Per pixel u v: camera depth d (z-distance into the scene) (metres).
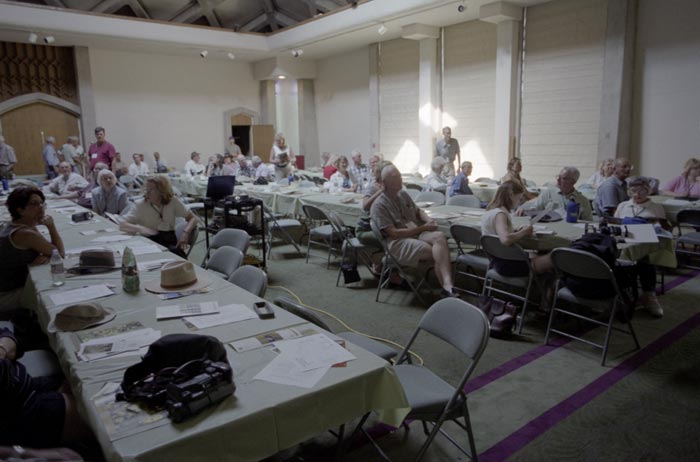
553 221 4.11
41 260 3.05
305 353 1.74
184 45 11.05
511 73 8.44
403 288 4.58
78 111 11.29
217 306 2.24
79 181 7.05
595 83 7.62
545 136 8.41
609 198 4.66
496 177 8.91
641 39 7.22
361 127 12.28
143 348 1.81
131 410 1.41
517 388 2.74
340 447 2.00
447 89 9.90
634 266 3.50
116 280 2.68
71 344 1.85
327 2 10.56
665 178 7.21
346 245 4.67
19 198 3.06
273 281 4.87
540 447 2.22
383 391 1.64
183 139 12.75
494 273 3.69
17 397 1.66
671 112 7.04
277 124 14.17
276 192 6.60
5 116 10.66
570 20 7.80
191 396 1.36
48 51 10.95
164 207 4.36
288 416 1.45
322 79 13.22
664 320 3.66
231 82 13.31
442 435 2.32
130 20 10.20
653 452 2.17
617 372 2.90
